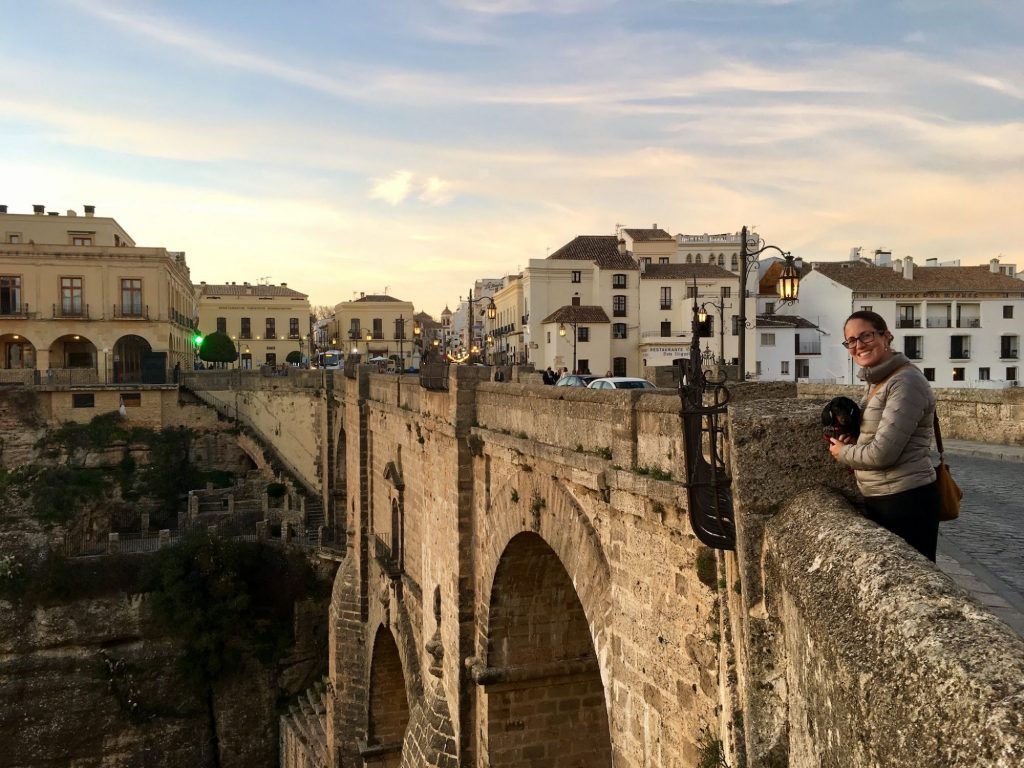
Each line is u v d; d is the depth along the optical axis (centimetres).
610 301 8131
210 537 4781
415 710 2155
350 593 3606
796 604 482
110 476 5712
